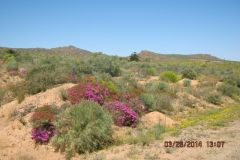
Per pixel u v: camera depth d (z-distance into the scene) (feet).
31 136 30.27
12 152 27.99
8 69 84.69
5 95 43.19
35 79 43.91
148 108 47.24
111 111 37.50
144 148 26.73
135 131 35.40
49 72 47.29
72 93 38.81
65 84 46.14
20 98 39.32
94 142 27.63
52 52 318.86
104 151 27.04
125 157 23.94
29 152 28.09
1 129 32.12
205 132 33.06
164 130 34.99
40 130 29.89
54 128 30.50
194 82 95.30
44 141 29.55
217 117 45.11
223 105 66.74
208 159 22.75
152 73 107.34
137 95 49.49
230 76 103.81
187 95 65.46
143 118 42.27
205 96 69.31
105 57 84.48
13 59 114.01
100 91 40.86
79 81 49.60
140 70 110.32
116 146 28.66
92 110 30.30
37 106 36.29
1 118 35.22
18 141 29.66
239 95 81.25
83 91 38.86
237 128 34.96
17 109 35.73
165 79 88.33
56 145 28.50
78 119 28.94
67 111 30.71
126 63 137.39
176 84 81.76
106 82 47.26
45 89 42.80
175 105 55.72
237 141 28.17
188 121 42.75
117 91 46.14
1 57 144.87
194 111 54.65
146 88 60.44
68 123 29.66
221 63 258.98
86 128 28.27
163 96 55.36
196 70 131.44
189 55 463.83
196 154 24.11
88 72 71.72
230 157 23.06
